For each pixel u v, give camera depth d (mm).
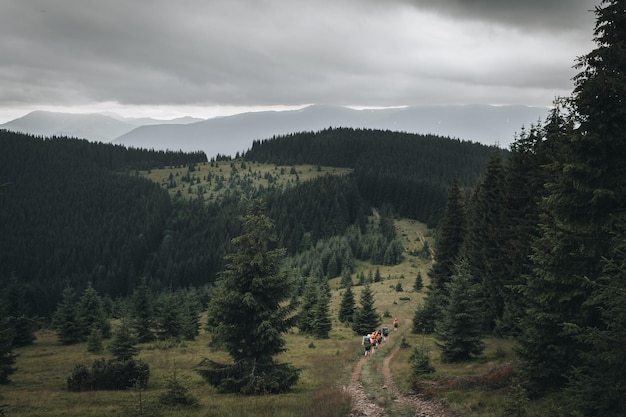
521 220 25359
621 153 12289
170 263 186250
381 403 18156
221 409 16578
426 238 157625
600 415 10391
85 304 56750
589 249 13094
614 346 9828
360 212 177875
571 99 12680
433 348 32250
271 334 19109
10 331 17391
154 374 27797
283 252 20469
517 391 14750
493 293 29422
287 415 15156
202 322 62531
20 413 17344
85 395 21156
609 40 12617
